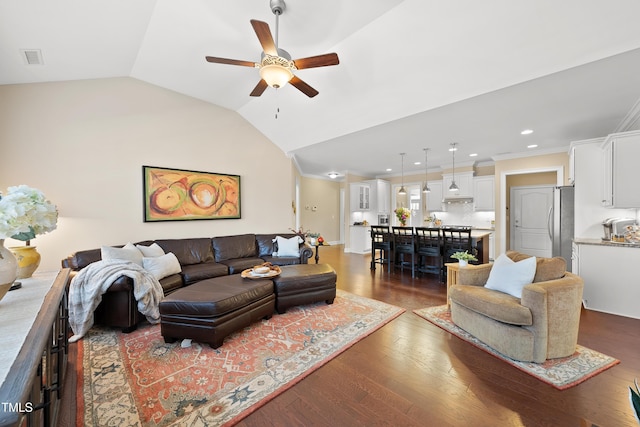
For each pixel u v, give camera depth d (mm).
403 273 5043
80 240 3246
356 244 7617
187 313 2219
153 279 2789
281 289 2934
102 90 3395
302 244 4625
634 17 1846
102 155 3393
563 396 1648
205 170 4332
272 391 1697
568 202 3902
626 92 2740
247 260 4078
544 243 6230
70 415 1483
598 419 1465
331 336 2436
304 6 2266
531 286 2031
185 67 3344
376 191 8156
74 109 3219
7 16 2080
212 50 2975
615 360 2025
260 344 2293
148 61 3225
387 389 1724
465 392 1691
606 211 3479
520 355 2006
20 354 802
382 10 2320
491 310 2174
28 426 859
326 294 3227
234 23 2527
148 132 3750
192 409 1543
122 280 2484
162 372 1896
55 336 1405
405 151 5469
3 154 2844
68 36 2459
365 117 3758
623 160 3004
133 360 2051
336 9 2303
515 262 2490
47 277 1777
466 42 2375
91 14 2271
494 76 2576
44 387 1110
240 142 4781
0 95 2834
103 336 2465
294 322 2744
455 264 3123
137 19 2463
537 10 1991
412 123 3715
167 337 2295
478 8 2102
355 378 1836
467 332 2488
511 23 2129
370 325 2668
